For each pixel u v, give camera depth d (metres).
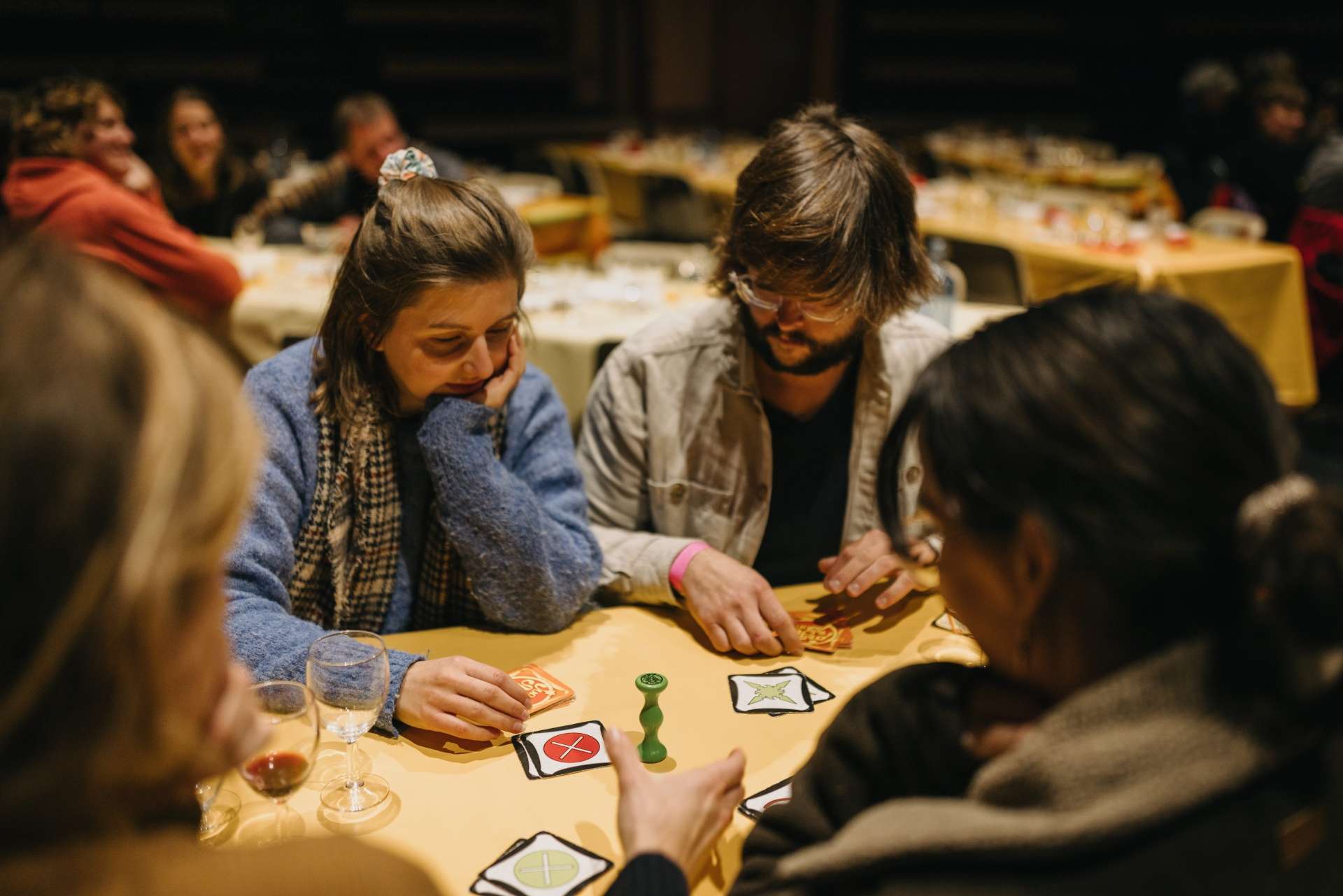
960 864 0.67
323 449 1.49
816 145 1.48
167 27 8.34
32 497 0.45
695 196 5.83
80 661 0.46
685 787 0.91
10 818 0.47
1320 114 5.85
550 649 1.45
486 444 1.48
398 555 1.58
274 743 0.98
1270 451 0.66
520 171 7.53
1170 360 0.66
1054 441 0.66
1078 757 0.64
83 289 0.50
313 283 3.55
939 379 0.74
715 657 1.44
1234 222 4.68
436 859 1.03
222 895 0.52
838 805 0.87
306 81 8.91
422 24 9.66
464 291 1.36
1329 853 0.66
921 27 10.43
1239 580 0.64
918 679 0.86
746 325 1.67
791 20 10.34
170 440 0.48
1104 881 0.64
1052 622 0.71
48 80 3.13
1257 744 0.62
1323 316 4.37
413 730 1.25
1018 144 7.50
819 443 1.78
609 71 10.28
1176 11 9.94
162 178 4.39
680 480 1.76
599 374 1.84
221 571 0.55
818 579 1.85
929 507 0.77
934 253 3.45
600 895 0.98
